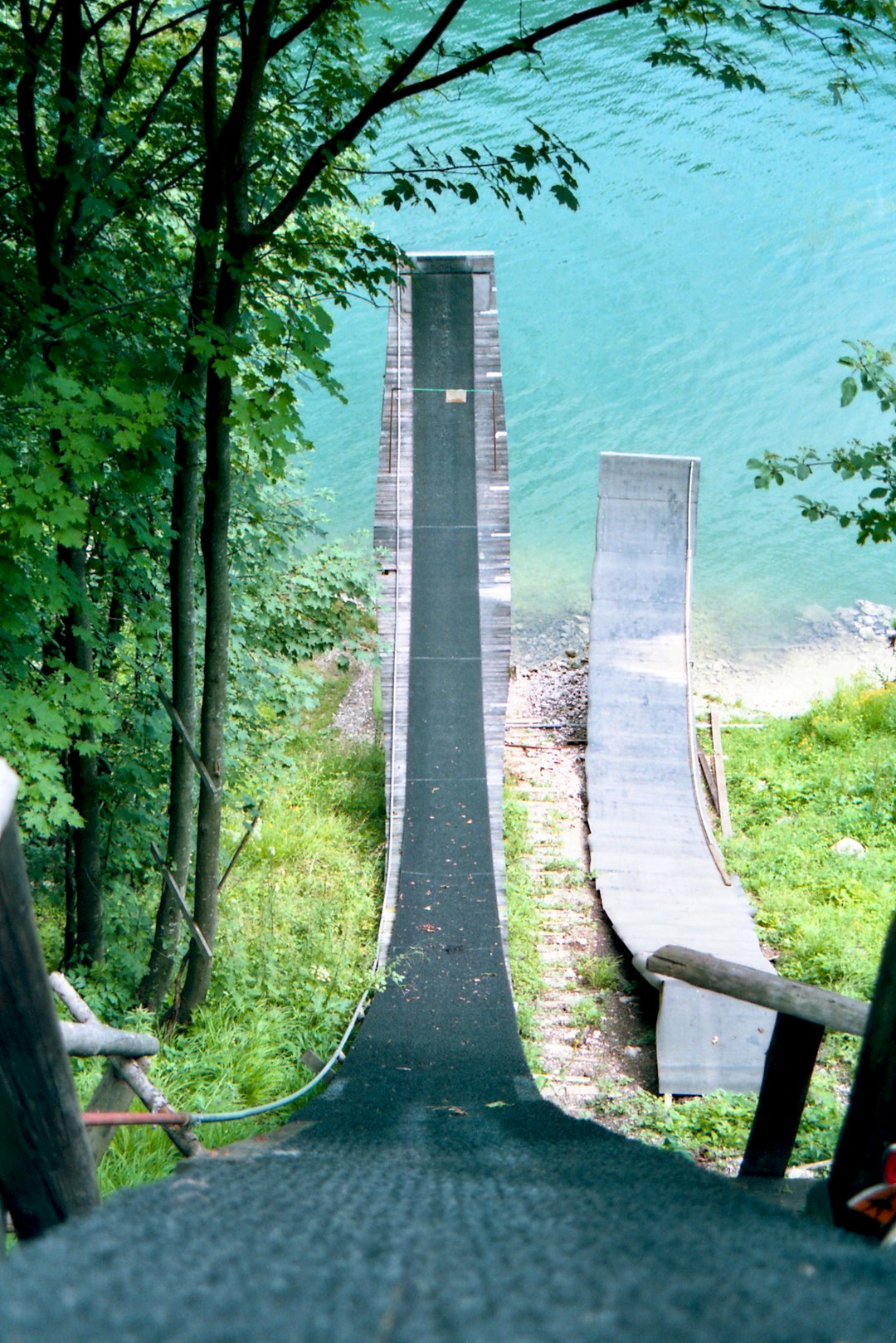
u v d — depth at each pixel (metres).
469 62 7.55
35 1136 1.57
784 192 36.47
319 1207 0.90
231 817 14.74
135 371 7.31
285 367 6.96
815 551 24.55
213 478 8.57
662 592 18.47
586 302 33.12
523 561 24.48
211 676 9.27
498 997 11.27
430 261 19.78
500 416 18.31
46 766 7.36
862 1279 0.77
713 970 3.97
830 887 14.20
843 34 7.47
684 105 40.00
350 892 13.49
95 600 9.96
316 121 9.04
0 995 1.44
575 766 17.44
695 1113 9.49
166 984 10.30
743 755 17.59
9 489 6.52
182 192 10.98
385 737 15.15
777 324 31.64
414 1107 7.97
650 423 28.72
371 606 14.92
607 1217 0.92
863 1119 1.90
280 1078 9.38
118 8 8.26
